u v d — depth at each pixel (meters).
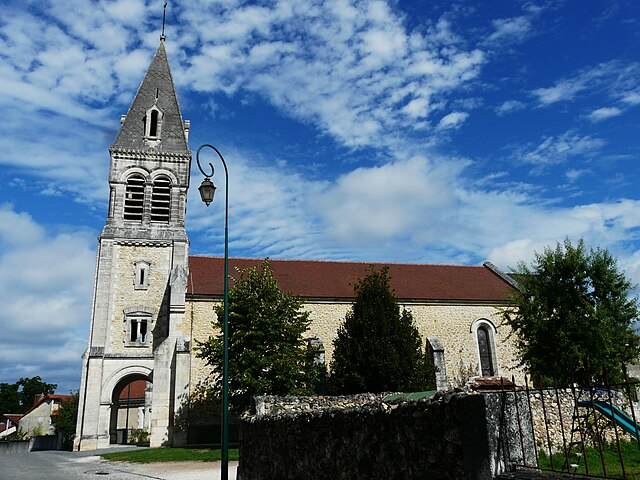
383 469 7.42
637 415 13.98
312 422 9.63
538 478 5.63
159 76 34.66
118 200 31.41
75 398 55.91
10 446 44.81
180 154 32.69
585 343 21.70
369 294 26.03
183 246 31.02
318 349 25.94
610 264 22.94
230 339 23.69
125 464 19.94
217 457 20.05
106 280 29.70
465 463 5.96
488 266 38.53
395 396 17.31
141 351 29.11
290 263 34.53
